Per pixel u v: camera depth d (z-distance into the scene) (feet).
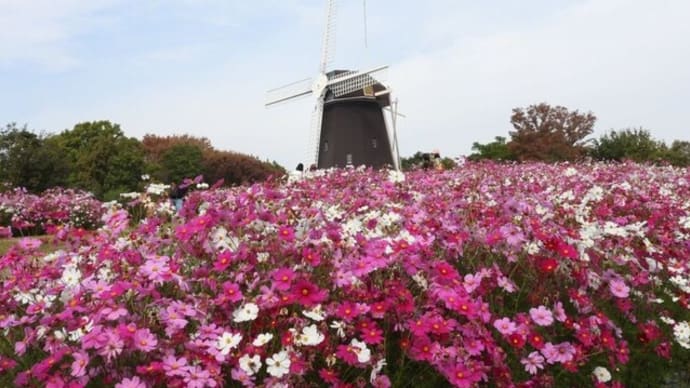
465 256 12.04
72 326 8.07
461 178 24.73
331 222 11.70
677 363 12.35
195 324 8.95
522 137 109.70
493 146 113.80
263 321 8.64
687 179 30.30
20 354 8.54
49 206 45.80
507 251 11.50
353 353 8.16
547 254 11.28
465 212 13.70
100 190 82.69
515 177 27.07
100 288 8.61
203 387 7.57
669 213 18.02
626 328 12.00
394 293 9.11
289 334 8.05
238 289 8.84
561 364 10.23
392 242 10.09
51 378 7.39
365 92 98.43
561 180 26.63
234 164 165.07
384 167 32.81
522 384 9.12
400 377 9.21
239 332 8.34
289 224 11.72
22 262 10.52
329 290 9.82
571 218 14.65
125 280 9.01
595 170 33.14
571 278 11.50
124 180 114.73
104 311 7.84
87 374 7.77
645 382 11.79
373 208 15.44
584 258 11.60
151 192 14.15
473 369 8.47
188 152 159.84
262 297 8.70
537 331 10.34
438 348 8.57
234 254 9.85
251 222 11.29
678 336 11.44
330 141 99.86
